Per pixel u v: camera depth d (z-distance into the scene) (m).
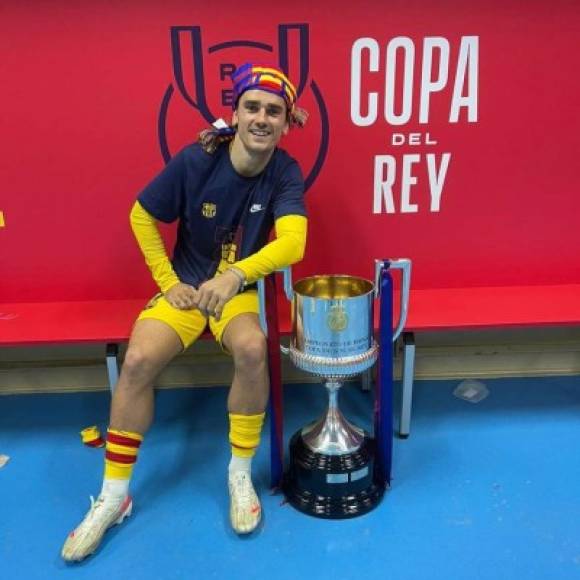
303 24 1.76
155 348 1.49
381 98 1.84
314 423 1.66
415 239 2.01
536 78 1.85
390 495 1.64
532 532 1.50
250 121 1.46
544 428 1.93
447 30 1.78
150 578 1.38
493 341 2.22
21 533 1.52
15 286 2.01
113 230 1.96
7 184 1.89
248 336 1.48
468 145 1.91
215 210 1.60
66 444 1.89
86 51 1.76
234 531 1.52
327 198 1.94
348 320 1.44
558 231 2.02
